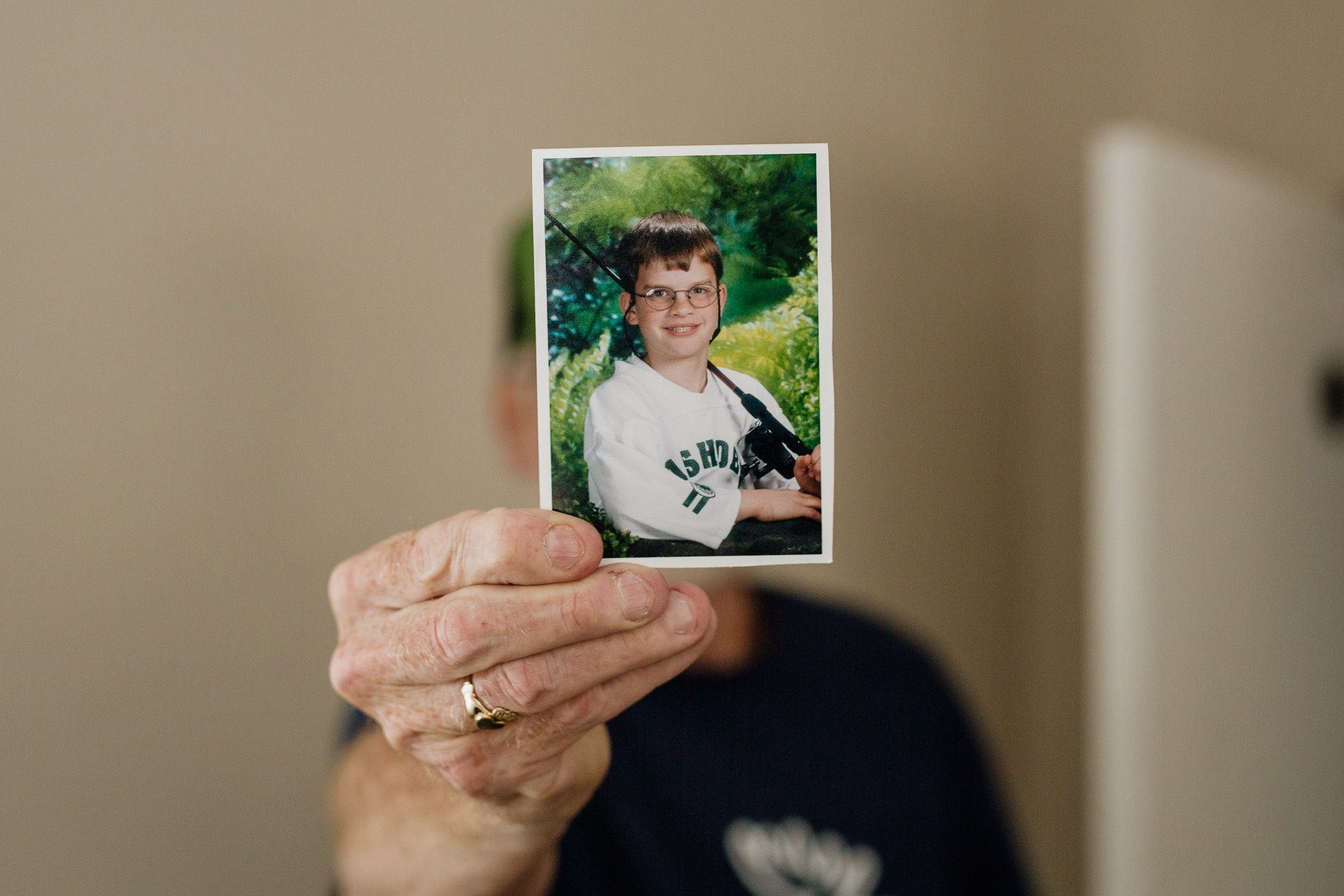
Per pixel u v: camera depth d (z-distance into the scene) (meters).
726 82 1.17
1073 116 1.47
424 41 1.04
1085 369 1.49
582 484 0.59
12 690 0.94
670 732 1.11
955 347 1.39
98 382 0.97
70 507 0.96
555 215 0.60
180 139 0.99
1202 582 1.26
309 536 1.01
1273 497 1.40
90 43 0.97
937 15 1.34
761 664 1.17
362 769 0.78
